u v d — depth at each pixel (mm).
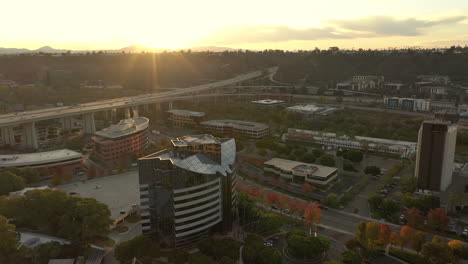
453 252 197125
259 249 197375
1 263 188625
